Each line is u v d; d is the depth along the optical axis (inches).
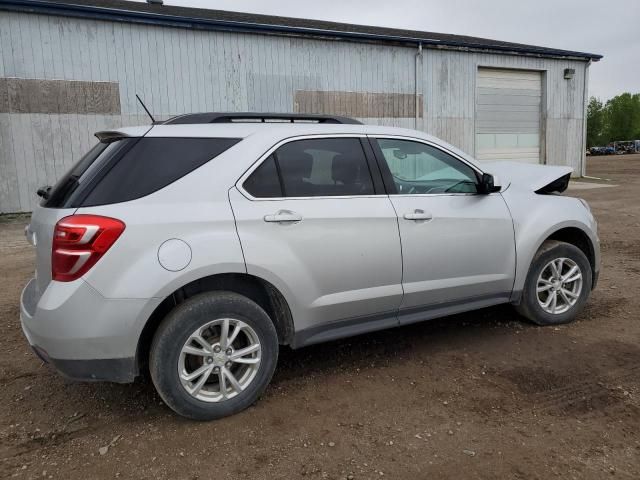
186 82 514.6
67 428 119.7
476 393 133.3
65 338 108.4
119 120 491.5
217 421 121.6
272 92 555.5
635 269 256.4
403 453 108.3
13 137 456.1
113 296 109.5
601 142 3853.3
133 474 102.7
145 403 131.0
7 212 462.3
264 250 124.0
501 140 731.4
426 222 148.3
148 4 652.7
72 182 120.0
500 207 163.9
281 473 102.4
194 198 119.5
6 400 133.2
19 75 450.9
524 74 737.6
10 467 105.0
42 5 444.1
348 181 140.9
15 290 232.7
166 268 113.1
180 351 116.1
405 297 146.7
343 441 112.9
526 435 114.5
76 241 108.0
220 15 657.0
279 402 130.0
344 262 135.7
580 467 103.3
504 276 164.7
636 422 119.3
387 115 626.5
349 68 595.2
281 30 546.3
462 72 675.4
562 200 181.8
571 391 133.7
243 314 122.7
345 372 146.8
